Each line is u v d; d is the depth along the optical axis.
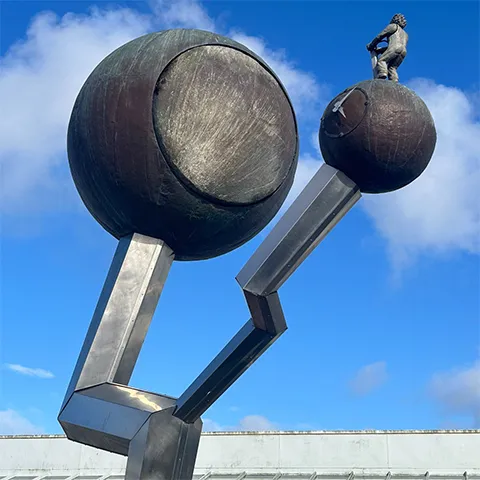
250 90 10.05
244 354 9.52
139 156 9.61
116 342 9.78
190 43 10.05
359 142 9.61
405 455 23.84
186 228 10.12
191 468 9.59
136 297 10.02
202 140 9.75
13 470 25.64
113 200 10.03
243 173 9.93
